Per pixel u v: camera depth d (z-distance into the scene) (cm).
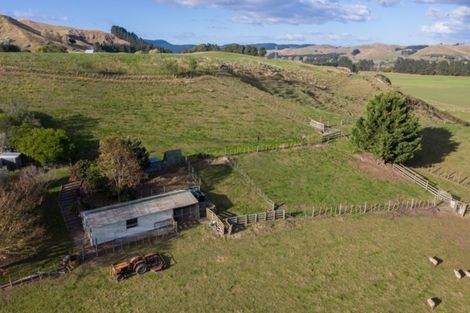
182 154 5812
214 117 7650
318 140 6631
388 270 3534
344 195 4972
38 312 2786
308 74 13212
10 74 8475
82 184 4353
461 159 6291
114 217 3628
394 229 4241
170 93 8838
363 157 6122
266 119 7762
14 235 3131
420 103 9938
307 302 3072
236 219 4028
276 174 5406
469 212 4791
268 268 3438
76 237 3659
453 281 3456
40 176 4366
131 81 9288
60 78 8744
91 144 5934
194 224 4031
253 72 11925
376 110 5688
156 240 3716
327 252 3734
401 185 5362
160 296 3017
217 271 3350
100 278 3159
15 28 19362
